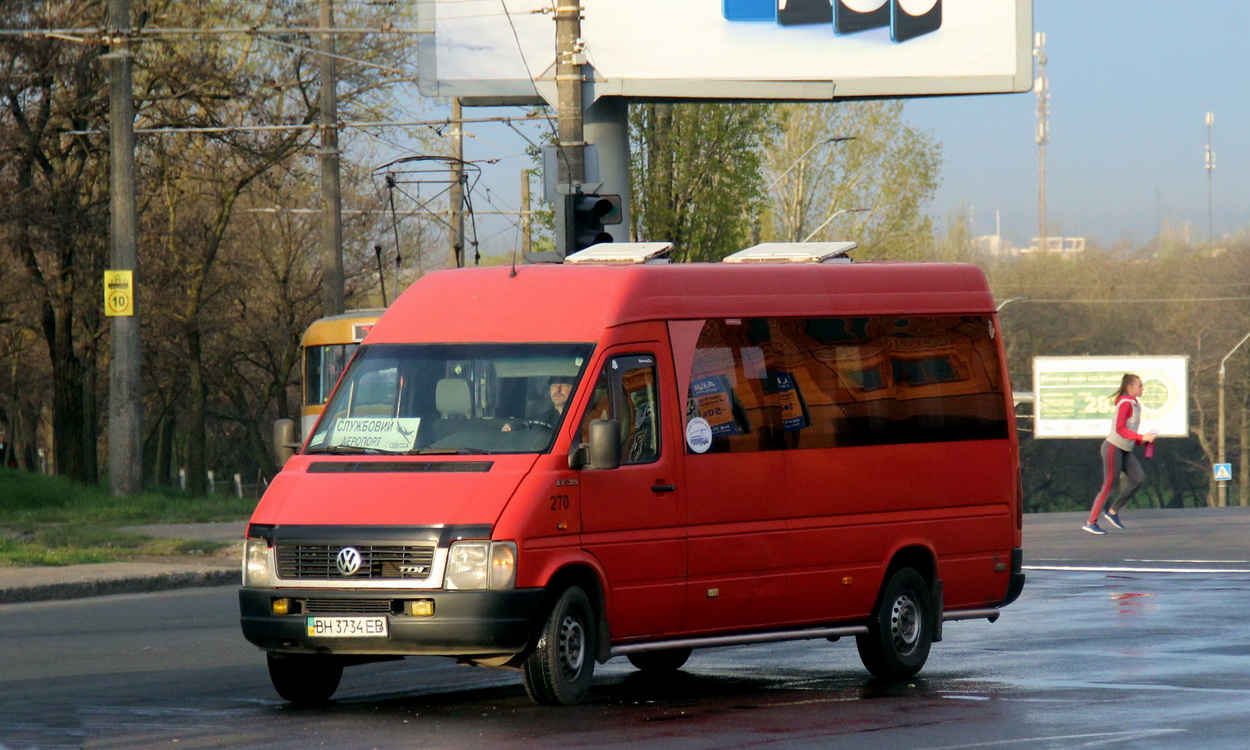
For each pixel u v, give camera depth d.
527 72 61.62
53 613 31.41
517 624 19.11
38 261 82.56
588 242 34.88
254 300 111.81
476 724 18.80
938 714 19.31
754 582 21.89
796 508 22.48
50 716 19.67
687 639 21.34
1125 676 22.20
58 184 75.31
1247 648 25.03
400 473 19.98
